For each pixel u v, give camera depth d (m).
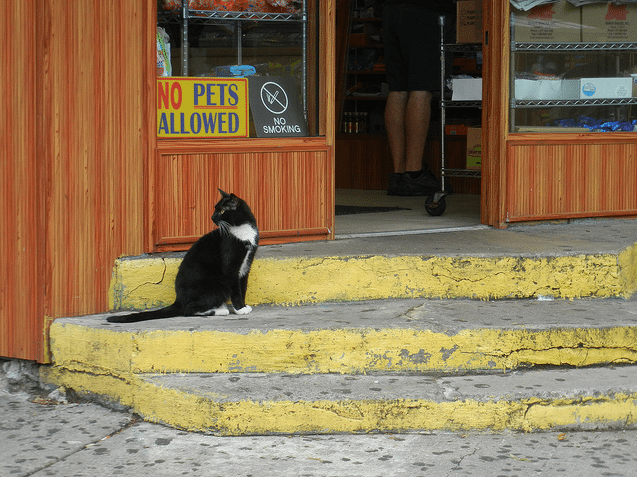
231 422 3.60
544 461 3.34
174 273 4.54
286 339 3.99
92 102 4.26
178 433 3.67
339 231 5.73
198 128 4.74
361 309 4.50
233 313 4.44
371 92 9.52
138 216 4.51
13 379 4.39
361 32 9.63
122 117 4.39
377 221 6.38
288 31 5.05
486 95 6.00
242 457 3.37
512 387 3.79
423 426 3.66
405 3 8.20
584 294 4.86
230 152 4.80
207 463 3.31
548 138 5.95
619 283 4.88
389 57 8.46
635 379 3.92
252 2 4.93
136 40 4.40
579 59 6.25
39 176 4.12
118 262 4.42
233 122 4.86
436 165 9.02
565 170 6.05
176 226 4.66
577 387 3.77
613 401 3.74
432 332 4.02
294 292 4.65
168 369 3.96
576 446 3.52
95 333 4.05
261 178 4.93
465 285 4.78
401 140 8.61
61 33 4.12
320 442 3.55
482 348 4.04
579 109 6.29
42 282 4.18
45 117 4.09
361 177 9.34
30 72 4.08
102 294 4.40
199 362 3.98
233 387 3.76
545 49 6.07
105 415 3.92
